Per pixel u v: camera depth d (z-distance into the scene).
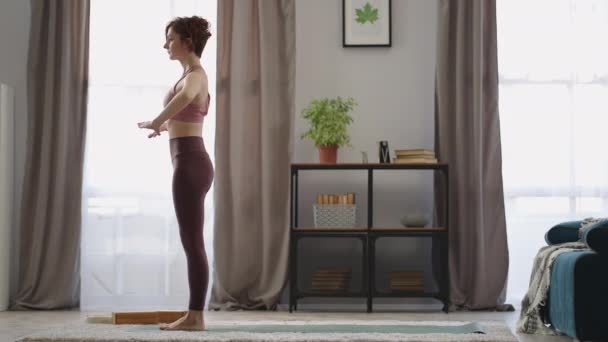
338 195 5.22
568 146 5.50
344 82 5.57
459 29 5.38
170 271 5.49
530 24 5.54
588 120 5.50
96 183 5.54
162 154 5.55
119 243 5.51
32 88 5.45
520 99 5.53
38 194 5.41
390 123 5.55
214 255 5.38
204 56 5.57
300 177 5.55
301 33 5.59
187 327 3.56
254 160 5.45
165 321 4.14
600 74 5.50
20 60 5.62
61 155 5.41
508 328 3.77
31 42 5.46
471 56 5.39
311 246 5.53
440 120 5.36
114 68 5.58
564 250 3.97
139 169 5.55
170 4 5.59
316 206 5.24
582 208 5.46
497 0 5.54
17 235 5.54
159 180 5.54
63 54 5.45
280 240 5.36
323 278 5.23
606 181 5.47
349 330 3.78
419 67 5.56
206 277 3.57
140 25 5.59
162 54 5.59
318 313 5.06
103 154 5.55
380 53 5.58
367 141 5.55
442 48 5.39
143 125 3.48
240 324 4.02
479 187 5.28
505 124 5.52
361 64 5.58
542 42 5.53
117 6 5.59
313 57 5.59
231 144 5.42
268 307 5.28
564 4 5.53
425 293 5.12
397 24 5.59
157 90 5.59
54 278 5.38
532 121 5.52
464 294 5.30
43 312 5.20
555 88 5.52
